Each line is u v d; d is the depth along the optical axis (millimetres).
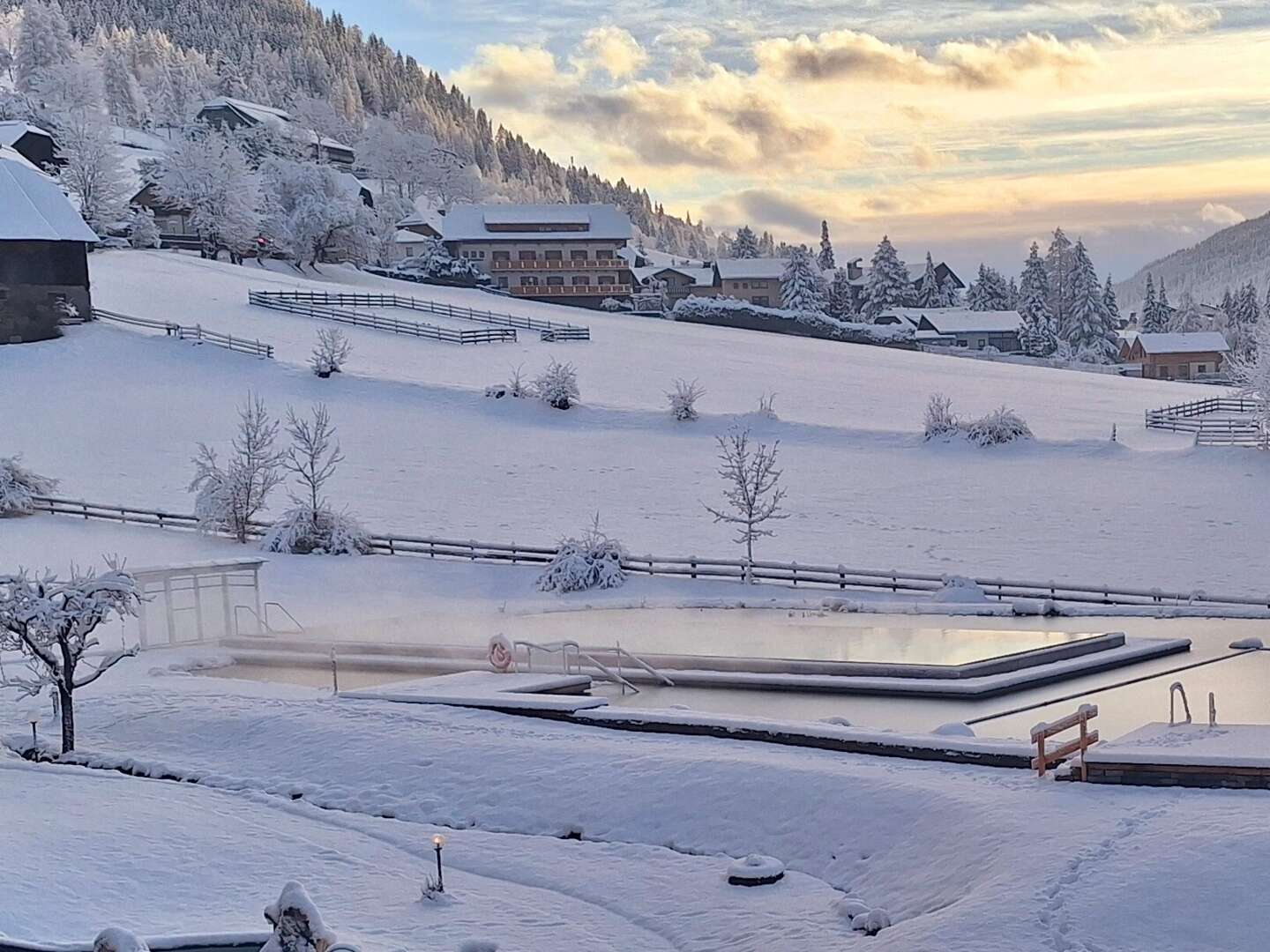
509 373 76312
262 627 35656
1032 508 50219
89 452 57312
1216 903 13203
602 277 136125
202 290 93125
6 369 68688
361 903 16906
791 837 18047
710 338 100562
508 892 17422
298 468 47125
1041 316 147250
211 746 24000
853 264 181000
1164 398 81750
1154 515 48438
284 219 123625
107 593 24844
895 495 52844
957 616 35688
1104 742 18672
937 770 19250
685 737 22484
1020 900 13781
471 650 31312
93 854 18312
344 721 24250
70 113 127062
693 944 15477
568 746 21938
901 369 90562
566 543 41375
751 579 40125
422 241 163625
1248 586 38406
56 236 74188
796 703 26750
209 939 14562
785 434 63906
